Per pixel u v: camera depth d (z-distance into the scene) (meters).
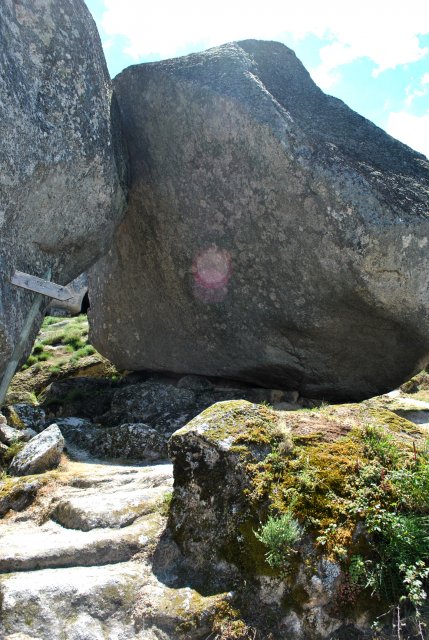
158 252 6.69
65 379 8.12
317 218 5.21
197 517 3.24
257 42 6.08
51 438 5.21
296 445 3.39
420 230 5.00
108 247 6.07
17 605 2.86
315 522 2.99
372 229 5.00
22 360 5.00
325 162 5.12
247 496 3.10
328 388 6.64
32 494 4.39
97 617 2.86
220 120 5.52
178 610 2.82
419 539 2.91
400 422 3.99
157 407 6.76
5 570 3.21
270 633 2.74
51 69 5.11
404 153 5.67
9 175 4.59
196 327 6.80
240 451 3.26
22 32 4.93
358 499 3.08
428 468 3.13
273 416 3.61
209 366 7.05
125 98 6.25
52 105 5.07
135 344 7.64
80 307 13.77
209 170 5.80
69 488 4.41
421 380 8.34
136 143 6.26
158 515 3.53
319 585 2.81
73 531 3.65
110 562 3.26
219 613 2.80
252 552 2.96
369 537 2.99
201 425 3.43
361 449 3.41
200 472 3.32
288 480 3.15
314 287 5.58
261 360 6.49
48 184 5.02
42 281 4.72
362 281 5.21
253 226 5.71
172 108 5.84
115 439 5.62
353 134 5.65
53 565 3.25
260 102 5.34
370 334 5.82
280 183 5.32
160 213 6.41
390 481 3.17
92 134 5.38
